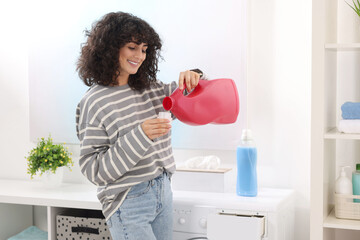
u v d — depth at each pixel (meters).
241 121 2.40
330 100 1.99
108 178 1.70
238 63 2.38
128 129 1.73
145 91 1.86
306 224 2.37
